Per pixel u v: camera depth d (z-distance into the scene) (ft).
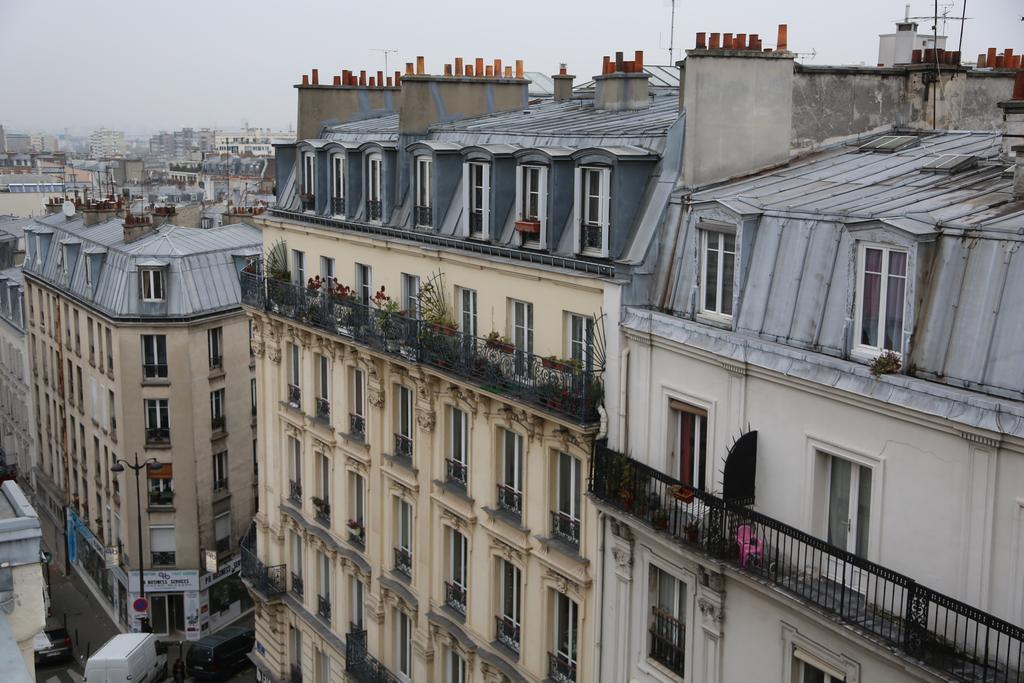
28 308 262.47
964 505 57.21
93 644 206.49
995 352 56.39
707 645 75.51
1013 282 56.08
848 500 65.87
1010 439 54.24
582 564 87.45
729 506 69.67
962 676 55.67
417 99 111.96
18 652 37.45
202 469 200.75
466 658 103.50
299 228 126.82
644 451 80.43
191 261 199.00
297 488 136.05
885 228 61.36
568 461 90.12
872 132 92.58
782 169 84.89
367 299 116.88
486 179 96.07
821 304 66.64
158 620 204.64
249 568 142.82
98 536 220.64
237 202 386.93
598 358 83.41
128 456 198.29
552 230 88.07
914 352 60.39
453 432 104.37
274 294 129.08
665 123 89.04
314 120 132.67
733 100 82.69
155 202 363.97
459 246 99.35
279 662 142.51
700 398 74.74
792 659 68.80
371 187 115.44
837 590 66.08
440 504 105.09
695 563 75.31
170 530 201.05
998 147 78.95
